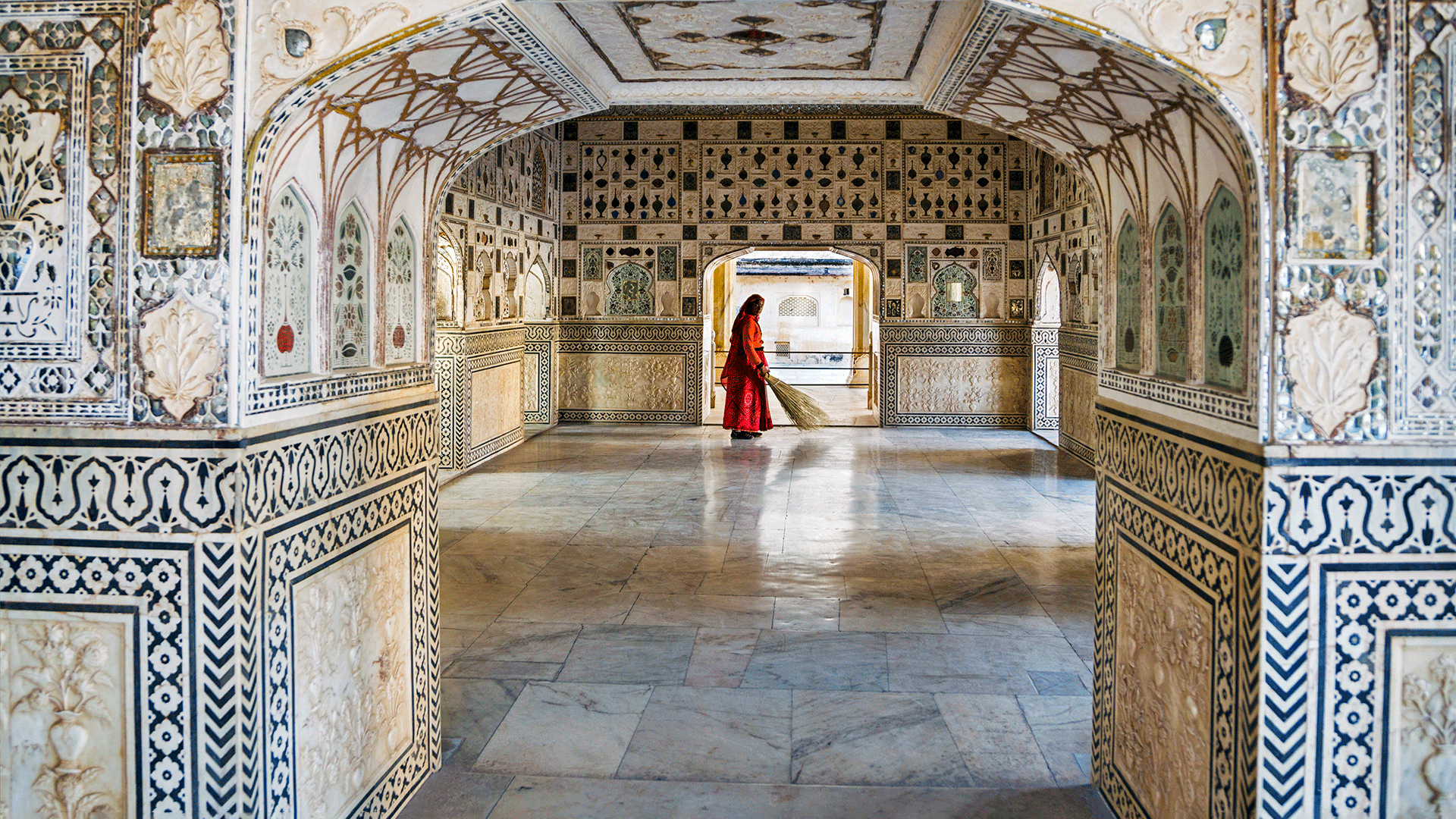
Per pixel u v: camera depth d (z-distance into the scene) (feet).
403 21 6.59
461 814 8.80
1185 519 7.36
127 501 6.73
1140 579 8.28
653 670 12.17
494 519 20.72
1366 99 6.24
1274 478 6.22
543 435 34.24
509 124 9.42
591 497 23.16
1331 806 6.40
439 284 25.90
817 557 17.69
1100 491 9.31
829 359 68.54
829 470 27.02
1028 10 6.39
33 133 6.77
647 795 9.09
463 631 13.64
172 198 6.66
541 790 9.20
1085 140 8.81
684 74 9.77
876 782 9.34
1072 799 9.05
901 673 12.07
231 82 6.62
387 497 8.71
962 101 9.19
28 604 6.87
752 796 9.06
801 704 11.12
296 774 7.29
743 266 70.08
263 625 6.86
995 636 13.39
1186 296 7.38
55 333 6.78
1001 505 22.30
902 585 15.89
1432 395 6.29
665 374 37.06
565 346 37.35
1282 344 6.24
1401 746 6.39
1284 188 6.23
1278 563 6.25
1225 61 6.27
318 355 7.66
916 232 35.86
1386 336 6.27
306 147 7.26
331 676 7.79
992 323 35.91
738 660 12.53
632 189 36.52
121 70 6.70
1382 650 6.35
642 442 32.58
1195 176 7.20
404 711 9.03
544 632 13.57
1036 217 34.50
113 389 6.73
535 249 33.91
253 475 6.73
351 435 8.05
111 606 6.80
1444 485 6.29
